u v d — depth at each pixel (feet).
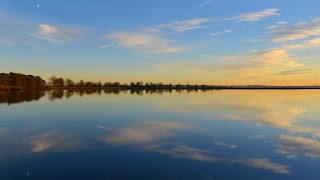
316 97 265.54
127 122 89.10
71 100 187.83
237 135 68.49
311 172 42.22
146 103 166.50
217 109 132.05
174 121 91.61
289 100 212.23
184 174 40.81
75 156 48.88
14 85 437.17
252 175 40.88
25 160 46.37
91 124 84.84
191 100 200.54
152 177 39.45
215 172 41.78
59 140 61.62
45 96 237.86
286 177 40.11
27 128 77.10
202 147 56.39
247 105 158.20
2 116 101.86
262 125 83.71
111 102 172.35
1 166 43.21
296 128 78.74
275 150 54.44
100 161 46.19
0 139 62.49
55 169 41.96
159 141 61.36
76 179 38.17
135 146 56.54
